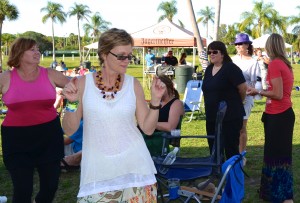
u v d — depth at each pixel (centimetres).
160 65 1736
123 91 245
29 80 337
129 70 3419
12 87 331
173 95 459
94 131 242
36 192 475
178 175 391
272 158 410
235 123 452
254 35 5184
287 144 405
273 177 413
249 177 517
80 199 242
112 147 241
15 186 329
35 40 338
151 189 250
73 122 246
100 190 238
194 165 368
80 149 555
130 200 241
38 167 348
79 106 245
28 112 332
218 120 374
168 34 1474
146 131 251
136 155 245
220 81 449
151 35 1479
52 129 343
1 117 1016
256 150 659
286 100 398
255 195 451
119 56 239
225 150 460
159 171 388
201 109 1051
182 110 460
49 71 349
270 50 397
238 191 340
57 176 350
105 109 239
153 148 440
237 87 448
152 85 247
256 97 470
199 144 701
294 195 455
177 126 450
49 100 338
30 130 334
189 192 414
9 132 334
